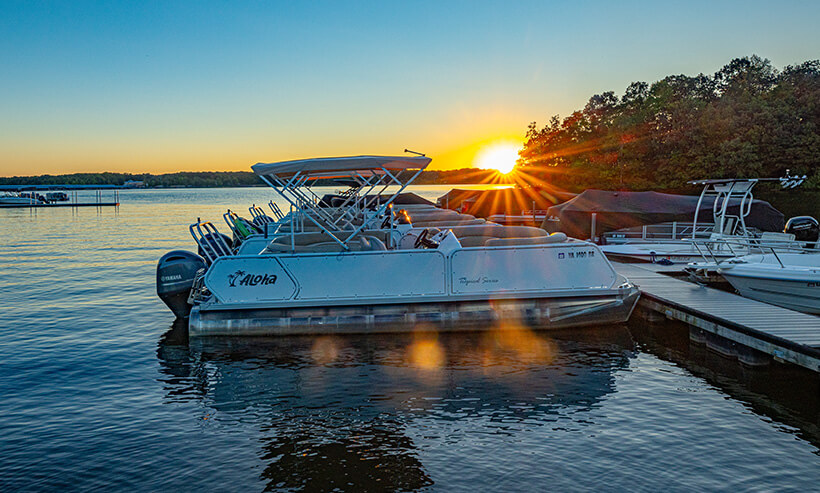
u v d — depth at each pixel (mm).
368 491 6270
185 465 6879
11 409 8578
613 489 6227
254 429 7891
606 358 10789
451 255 11891
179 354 11289
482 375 9914
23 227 48562
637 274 16250
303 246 13430
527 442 7379
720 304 12109
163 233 42531
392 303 11852
